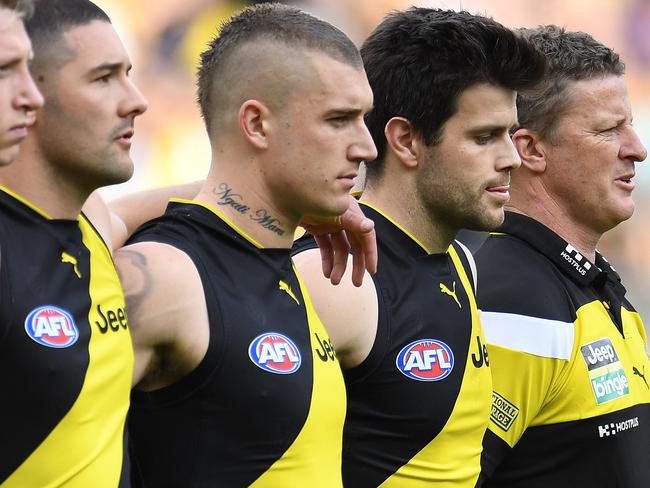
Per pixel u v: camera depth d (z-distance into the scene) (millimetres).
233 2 34500
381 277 12188
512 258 14195
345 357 11812
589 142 14383
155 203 12891
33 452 8836
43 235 9469
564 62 14469
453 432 12258
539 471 13742
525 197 14781
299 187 10766
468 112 12312
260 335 10398
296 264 12055
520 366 13531
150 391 10297
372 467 11906
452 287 12758
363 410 11930
